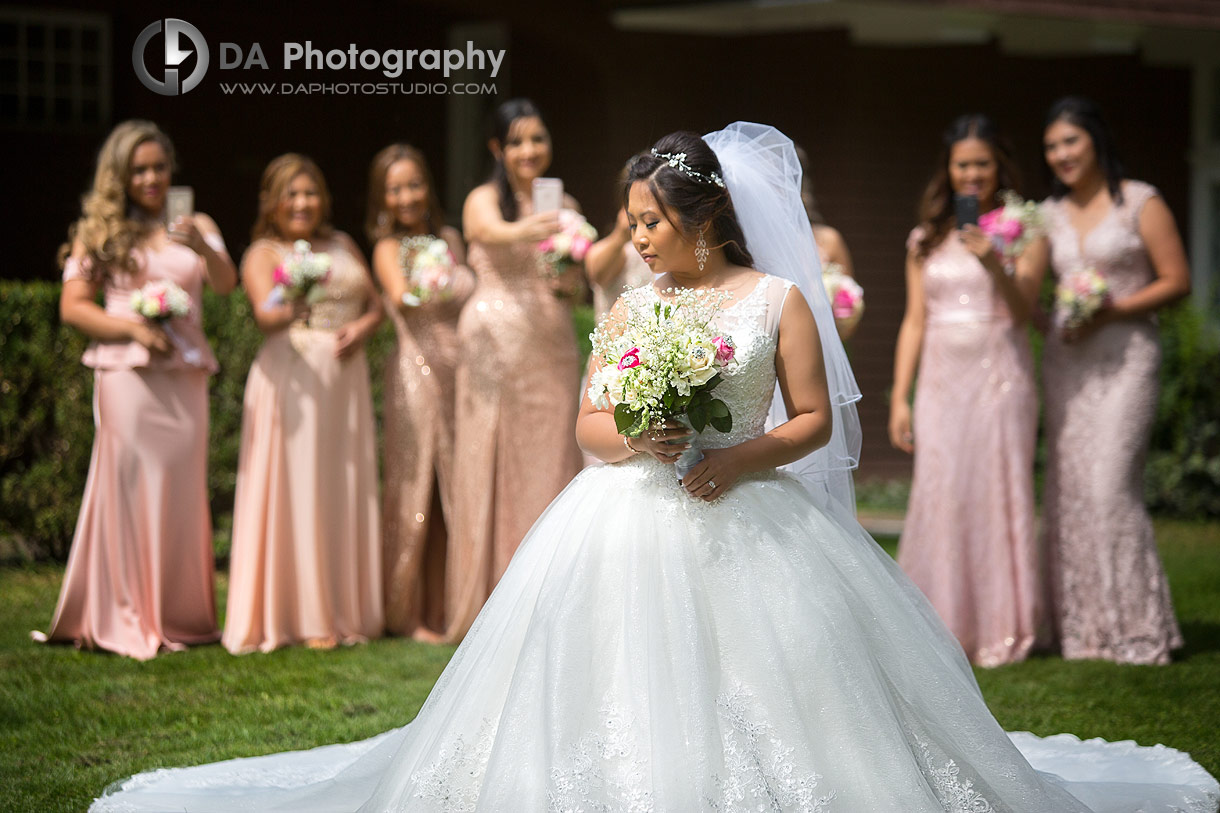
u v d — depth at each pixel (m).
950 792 3.95
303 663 6.88
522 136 7.42
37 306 9.56
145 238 7.35
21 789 4.86
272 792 4.60
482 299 7.53
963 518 7.22
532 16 13.48
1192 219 15.52
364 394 7.61
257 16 12.88
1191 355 12.66
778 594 4.03
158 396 7.23
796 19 14.12
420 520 7.67
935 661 4.21
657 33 14.20
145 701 6.12
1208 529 12.04
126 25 12.68
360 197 13.35
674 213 4.35
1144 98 15.31
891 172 14.77
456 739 3.96
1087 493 7.24
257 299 7.48
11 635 7.47
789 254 4.75
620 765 3.70
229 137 12.86
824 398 4.41
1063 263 7.41
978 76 14.97
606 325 4.66
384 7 13.30
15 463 9.83
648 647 3.87
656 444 4.17
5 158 12.55
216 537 10.44
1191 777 4.87
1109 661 7.09
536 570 4.27
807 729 3.84
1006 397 7.23
